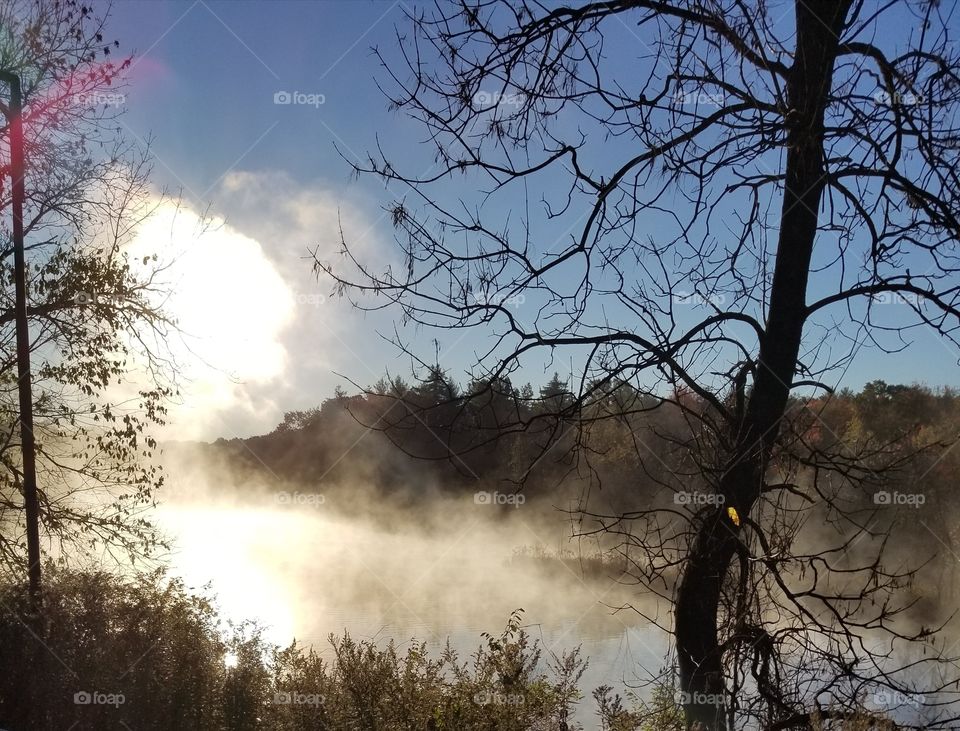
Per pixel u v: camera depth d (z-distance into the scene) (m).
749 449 7.20
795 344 7.83
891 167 7.02
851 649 7.13
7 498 17.31
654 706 7.81
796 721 6.96
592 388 7.66
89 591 11.35
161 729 9.72
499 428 7.59
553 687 9.73
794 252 7.78
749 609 7.11
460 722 9.12
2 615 10.67
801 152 7.09
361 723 9.31
